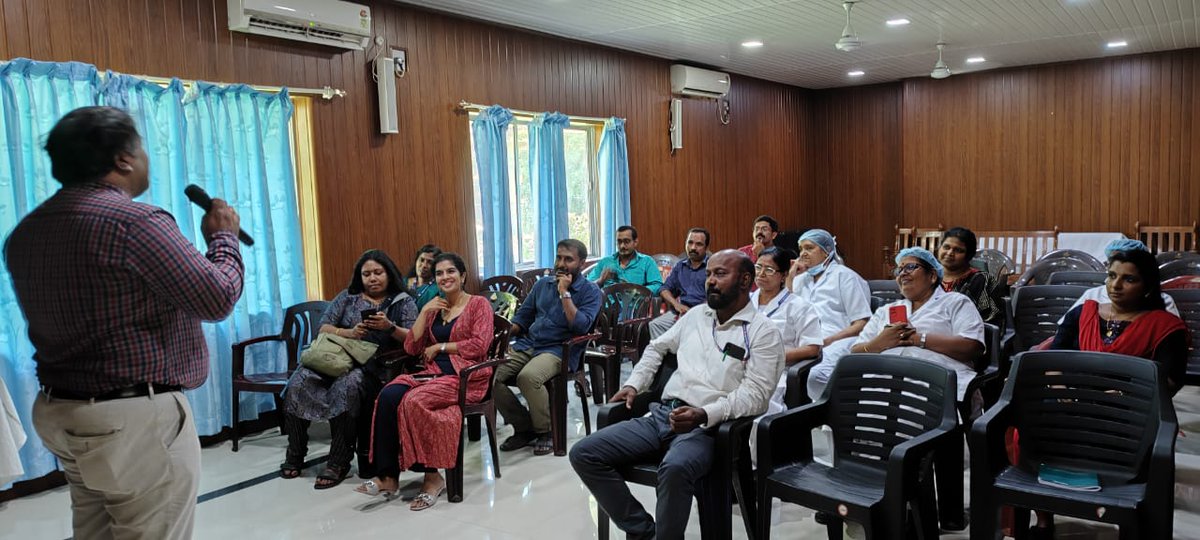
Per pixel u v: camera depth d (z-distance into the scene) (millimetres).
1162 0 5727
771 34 6594
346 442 3607
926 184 9414
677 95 7883
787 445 2514
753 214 9219
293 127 4777
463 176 5727
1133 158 8195
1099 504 2096
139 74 3955
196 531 3086
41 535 3111
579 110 6723
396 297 3912
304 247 4848
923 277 3227
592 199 7145
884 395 2523
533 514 3191
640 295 5000
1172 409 2207
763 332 2611
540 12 5602
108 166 1776
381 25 5121
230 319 4266
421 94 5395
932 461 2400
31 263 1739
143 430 1770
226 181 4281
